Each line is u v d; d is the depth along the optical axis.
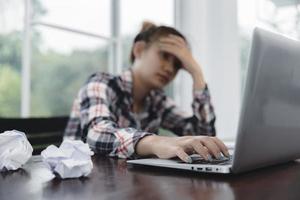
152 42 1.39
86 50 2.64
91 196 0.45
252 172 0.62
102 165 0.71
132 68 1.45
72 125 1.30
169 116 1.62
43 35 2.35
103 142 0.90
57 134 1.41
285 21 2.78
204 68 2.91
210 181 0.54
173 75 1.45
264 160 0.62
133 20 2.89
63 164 0.56
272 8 2.83
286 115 0.61
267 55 0.52
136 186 0.51
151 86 1.44
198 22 3.04
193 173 0.60
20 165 0.65
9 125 1.23
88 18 2.64
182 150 0.69
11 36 2.17
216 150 0.69
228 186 0.51
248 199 0.44
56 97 2.43
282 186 0.51
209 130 1.50
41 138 1.29
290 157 0.72
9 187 0.50
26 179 0.56
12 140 0.66
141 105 1.52
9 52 2.17
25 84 2.22
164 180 0.55
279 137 0.62
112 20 2.81
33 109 2.29
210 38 2.97
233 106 2.72
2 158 0.63
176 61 1.44
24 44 2.21
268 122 0.57
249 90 0.51
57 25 2.43
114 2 2.81
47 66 2.37
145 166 0.67
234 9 2.90
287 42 0.58
